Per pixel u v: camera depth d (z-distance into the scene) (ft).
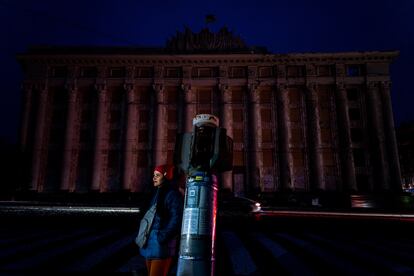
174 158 9.98
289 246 24.39
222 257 16.51
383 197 114.11
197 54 133.90
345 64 134.00
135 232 32.09
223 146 9.64
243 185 125.18
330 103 132.36
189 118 131.34
